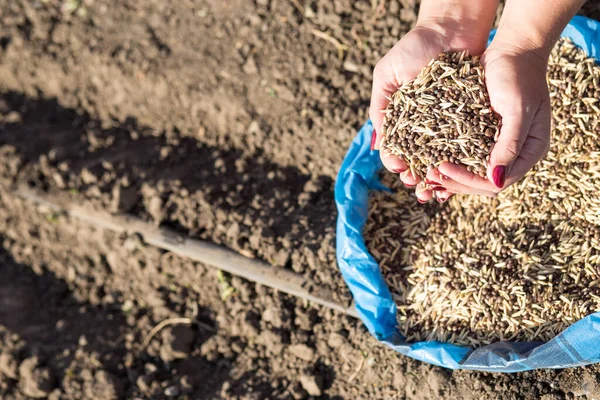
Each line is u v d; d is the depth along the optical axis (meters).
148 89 1.49
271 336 1.31
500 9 1.32
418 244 1.24
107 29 1.54
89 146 1.50
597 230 1.17
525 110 1.06
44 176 1.48
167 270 1.39
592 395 1.13
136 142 1.49
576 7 1.06
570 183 1.19
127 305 1.41
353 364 1.27
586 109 1.20
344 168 1.26
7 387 1.40
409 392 1.22
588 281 1.16
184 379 1.33
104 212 1.42
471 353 1.16
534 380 1.16
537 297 1.16
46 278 1.48
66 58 1.55
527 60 1.07
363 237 1.26
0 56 1.59
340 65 1.40
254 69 1.43
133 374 1.36
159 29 1.51
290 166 1.41
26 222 1.49
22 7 1.60
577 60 1.22
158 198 1.39
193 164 1.44
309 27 1.42
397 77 1.15
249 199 1.39
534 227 1.19
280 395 1.29
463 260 1.20
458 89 1.11
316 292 1.29
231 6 1.47
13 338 1.42
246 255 1.34
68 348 1.39
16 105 1.59
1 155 1.51
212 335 1.35
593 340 1.10
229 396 1.31
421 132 1.12
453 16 1.14
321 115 1.39
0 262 1.51
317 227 1.33
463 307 1.18
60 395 1.37
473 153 1.09
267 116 1.42
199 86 1.46
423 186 1.13
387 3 1.39
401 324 1.22
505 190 1.22
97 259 1.44
